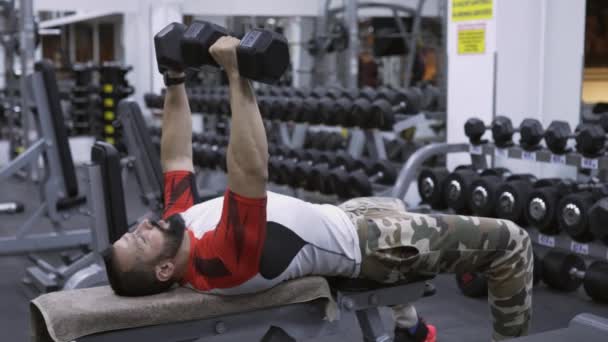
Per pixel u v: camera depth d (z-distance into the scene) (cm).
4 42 615
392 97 441
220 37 138
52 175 362
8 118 716
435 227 158
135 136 311
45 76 328
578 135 284
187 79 172
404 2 775
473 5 412
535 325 258
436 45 796
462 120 426
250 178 134
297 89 528
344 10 704
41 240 374
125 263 141
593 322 162
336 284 162
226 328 148
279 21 827
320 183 405
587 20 722
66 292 148
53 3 672
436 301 291
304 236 147
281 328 154
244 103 133
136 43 757
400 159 621
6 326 268
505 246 165
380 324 171
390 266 156
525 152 312
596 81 726
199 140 529
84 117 761
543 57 411
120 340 139
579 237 277
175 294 146
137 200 553
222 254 138
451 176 331
